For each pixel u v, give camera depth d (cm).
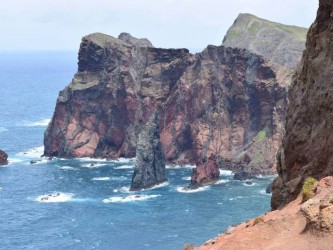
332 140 3497
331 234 2020
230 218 15362
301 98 4006
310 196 2620
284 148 4078
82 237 14050
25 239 14088
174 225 14838
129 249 13012
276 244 2177
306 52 4088
